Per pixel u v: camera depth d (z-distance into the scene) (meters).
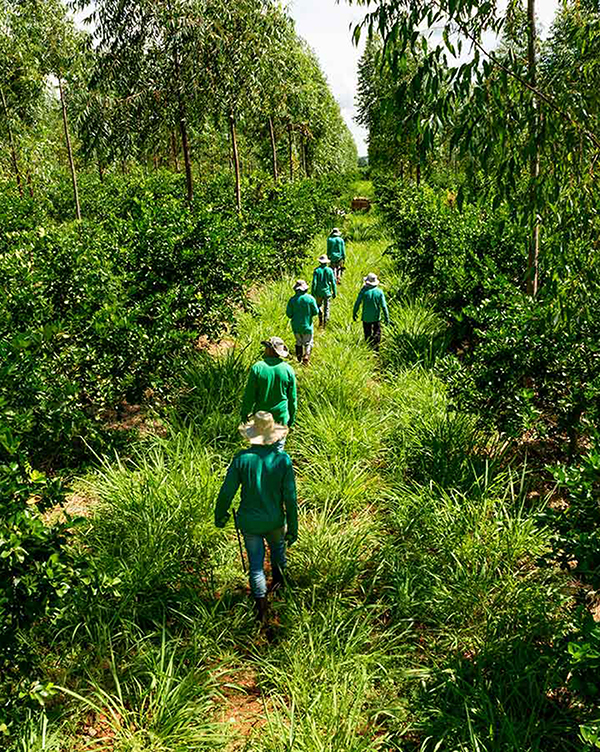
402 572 4.17
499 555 4.21
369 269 16.23
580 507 3.27
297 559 4.46
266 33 12.74
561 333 5.21
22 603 2.71
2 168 21.80
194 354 7.89
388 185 29.16
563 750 2.89
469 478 5.36
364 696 3.27
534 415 5.20
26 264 6.56
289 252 15.02
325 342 9.64
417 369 8.05
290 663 3.53
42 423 4.43
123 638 3.60
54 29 18.72
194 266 8.29
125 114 12.19
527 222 3.93
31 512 2.83
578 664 2.56
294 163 31.27
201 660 3.43
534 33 4.95
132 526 4.45
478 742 2.87
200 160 23.95
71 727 3.04
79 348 5.61
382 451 6.04
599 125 3.79
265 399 5.19
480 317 6.43
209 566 4.33
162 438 6.13
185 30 11.13
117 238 8.79
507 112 3.62
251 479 3.81
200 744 2.98
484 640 3.61
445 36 3.50
